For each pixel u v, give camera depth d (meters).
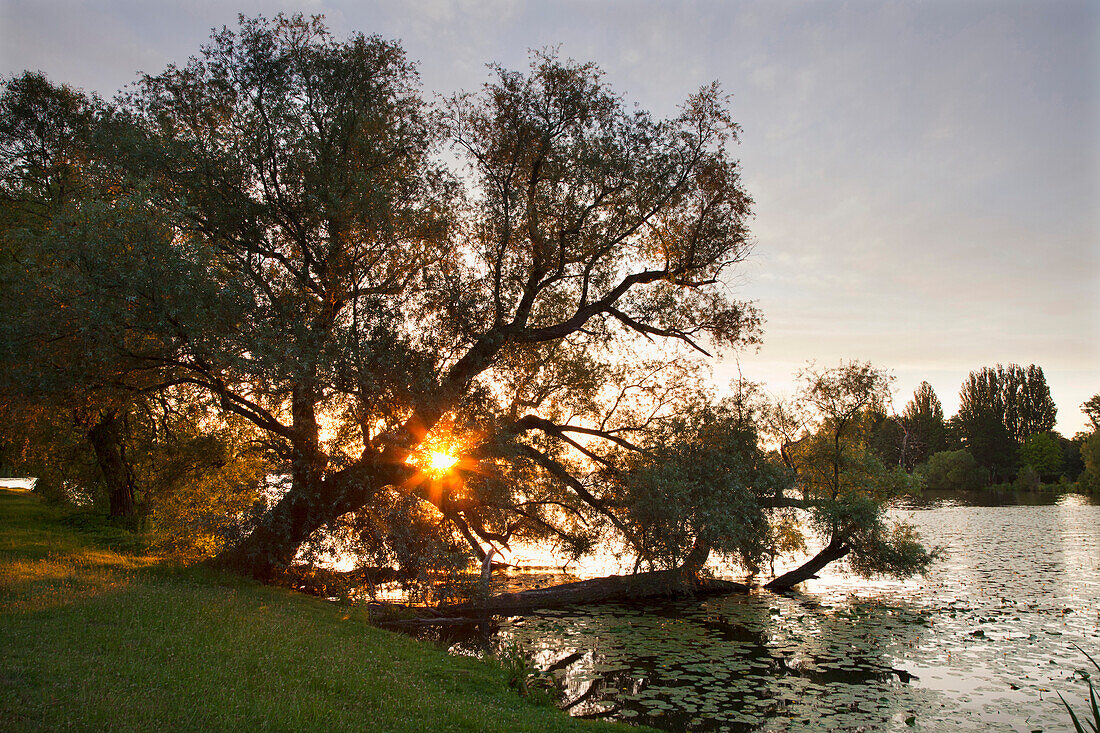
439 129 19.44
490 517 18.20
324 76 17.59
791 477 20.47
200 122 17.56
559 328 19.31
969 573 25.44
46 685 6.85
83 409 20.45
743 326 20.70
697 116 20.05
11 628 8.78
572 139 19.03
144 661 8.08
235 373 14.21
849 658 13.40
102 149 16.59
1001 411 112.19
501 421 17.25
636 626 16.44
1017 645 14.52
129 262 13.40
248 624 10.73
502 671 10.76
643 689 11.30
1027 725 9.71
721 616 17.84
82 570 13.62
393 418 16.11
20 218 22.33
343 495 16.06
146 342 14.55
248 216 16.17
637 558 18.88
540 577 23.91
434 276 17.59
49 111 23.92
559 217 18.80
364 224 16.22
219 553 16.94
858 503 20.62
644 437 19.72
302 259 17.59
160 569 15.47
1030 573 25.34
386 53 18.67
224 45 17.34
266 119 16.77
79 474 28.69
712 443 18.80
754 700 10.78
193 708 6.70
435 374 16.64
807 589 22.47
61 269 13.75
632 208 19.78
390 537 16.19
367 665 9.61
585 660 13.15
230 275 15.23
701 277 21.14
